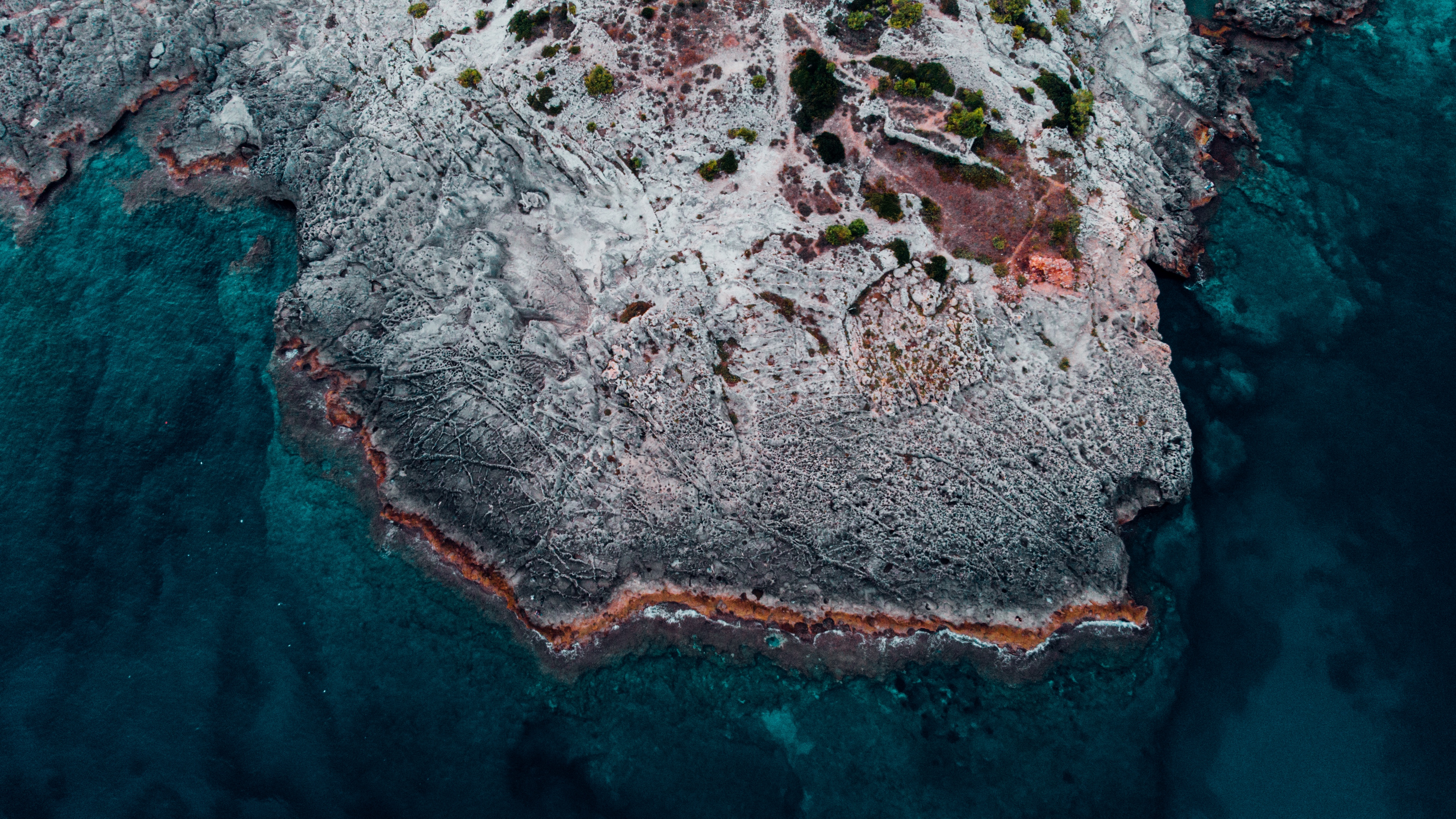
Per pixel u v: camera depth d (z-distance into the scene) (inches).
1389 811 1770.4
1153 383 2148.1
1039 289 2084.2
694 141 2128.4
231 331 2281.0
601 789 1843.0
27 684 1873.8
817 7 2209.6
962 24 2224.4
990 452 2039.9
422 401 2149.4
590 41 2186.3
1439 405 2165.4
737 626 2012.8
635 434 2065.7
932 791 1851.6
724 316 2058.3
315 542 2070.6
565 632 1999.3
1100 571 2031.3
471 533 2069.4
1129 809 1828.2
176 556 2021.4
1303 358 2261.3
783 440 2031.3
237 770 1809.8
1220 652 1971.0
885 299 2064.5
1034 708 1939.0
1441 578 1978.3
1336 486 2100.1
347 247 2249.0
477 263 2140.7
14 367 2194.9
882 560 2016.5
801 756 1888.5
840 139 2117.4
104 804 1770.4
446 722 1893.5
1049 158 2165.4
